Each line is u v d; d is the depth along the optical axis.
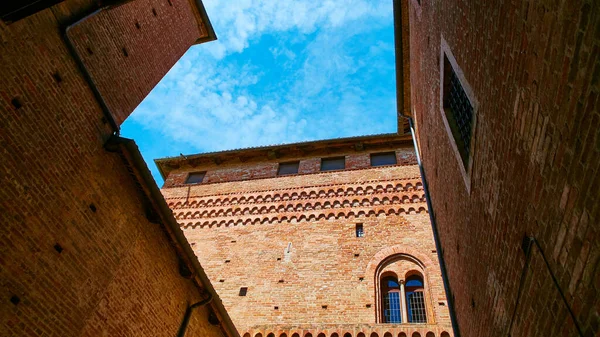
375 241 18.55
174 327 9.89
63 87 7.67
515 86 4.91
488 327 7.42
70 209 7.42
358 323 15.53
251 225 20.91
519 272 5.50
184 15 12.96
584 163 3.56
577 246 3.86
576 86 3.56
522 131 4.84
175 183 24.67
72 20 8.08
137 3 10.51
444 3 8.42
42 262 6.79
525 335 5.55
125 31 9.83
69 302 7.19
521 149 4.95
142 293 8.95
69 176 7.47
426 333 14.10
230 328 11.79
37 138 6.98
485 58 5.91
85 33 8.45
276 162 24.28
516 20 4.70
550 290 4.59
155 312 9.30
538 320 5.04
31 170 6.79
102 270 7.95
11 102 6.64
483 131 6.40
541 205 4.55
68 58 7.91
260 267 18.67
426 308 15.98
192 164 25.98
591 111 3.37
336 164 23.09
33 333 6.52
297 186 21.94
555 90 3.94
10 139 6.52
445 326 14.15
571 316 4.15
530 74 4.46
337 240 18.97
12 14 6.53
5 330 6.10
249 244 19.94
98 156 8.20
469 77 6.83
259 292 17.59
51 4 6.48
